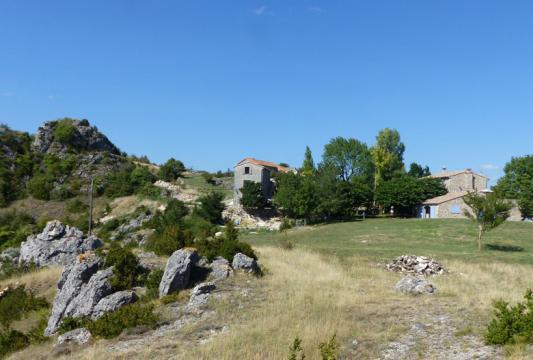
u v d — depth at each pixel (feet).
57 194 293.02
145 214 256.11
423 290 76.18
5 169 305.32
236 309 69.51
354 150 316.81
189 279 84.89
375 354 47.73
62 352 63.62
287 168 342.44
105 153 342.03
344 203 249.75
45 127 343.46
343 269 103.91
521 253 135.74
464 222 207.00
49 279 106.83
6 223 258.16
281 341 51.88
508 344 45.42
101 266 86.79
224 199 295.07
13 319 90.84
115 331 66.23
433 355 45.96
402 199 262.88
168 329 65.67
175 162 380.17
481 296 70.18
